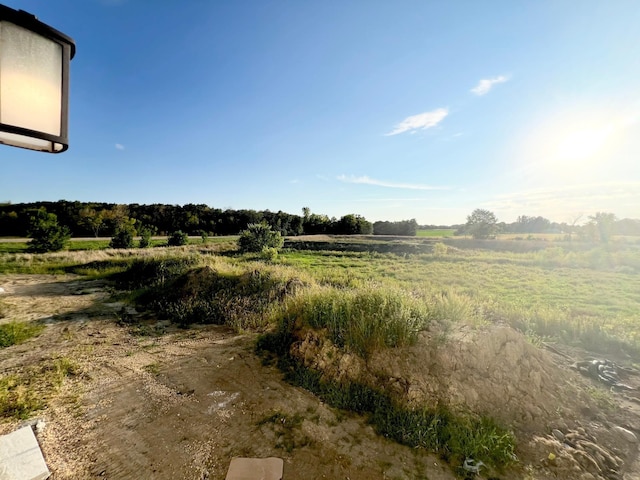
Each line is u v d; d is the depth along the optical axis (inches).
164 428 147.1
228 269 465.1
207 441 138.7
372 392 169.8
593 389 191.9
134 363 214.2
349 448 136.0
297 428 147.7
